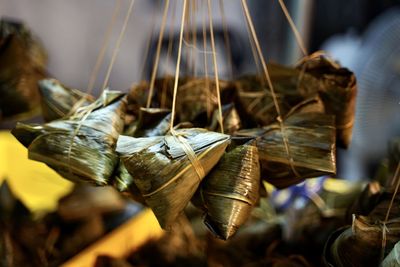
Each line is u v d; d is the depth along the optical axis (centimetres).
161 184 60
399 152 74
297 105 69
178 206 61
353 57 133
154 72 70
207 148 61
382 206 66
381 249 61
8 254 84
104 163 64
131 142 63
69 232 90
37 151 65
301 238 80
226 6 172
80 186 94
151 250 86
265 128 68
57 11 189
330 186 90
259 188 65
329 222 80
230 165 62
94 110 68
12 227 89
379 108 123
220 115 65
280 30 155
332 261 64
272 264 80
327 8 167
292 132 67
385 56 121
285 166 66
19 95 81
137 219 90
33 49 83
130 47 199
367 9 165
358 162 133
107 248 83
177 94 72
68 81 199
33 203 103
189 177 61
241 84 74
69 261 81
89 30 197
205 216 63
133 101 72
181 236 87
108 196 94
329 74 70
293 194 86
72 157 64
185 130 64
